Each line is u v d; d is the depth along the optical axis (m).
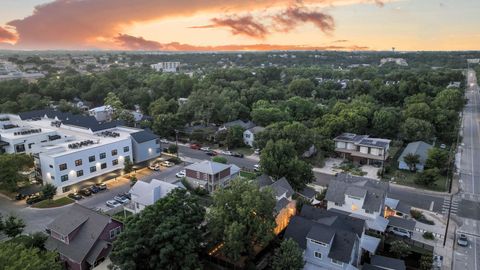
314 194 53.97
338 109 94.31
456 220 48.59
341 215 42.38
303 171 53.75
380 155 70.56
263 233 36.06
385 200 49.31
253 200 36.66
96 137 69.50
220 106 97.06
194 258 32.22
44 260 29.14
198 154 78.81
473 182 61.72
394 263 35.16
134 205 47.72
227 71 156.38
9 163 53.12
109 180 63.41
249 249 36.47
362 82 128.25
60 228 38.62
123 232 33.09
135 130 75.50
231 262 37.00
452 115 89.44
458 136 87.12
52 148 61.16
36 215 49.00
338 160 74.31
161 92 123.50
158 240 31.59
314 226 37.78
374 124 84.81
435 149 65.81
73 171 58.19
